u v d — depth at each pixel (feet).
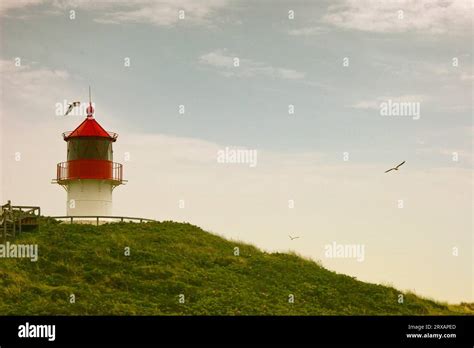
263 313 155.63
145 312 151.12
